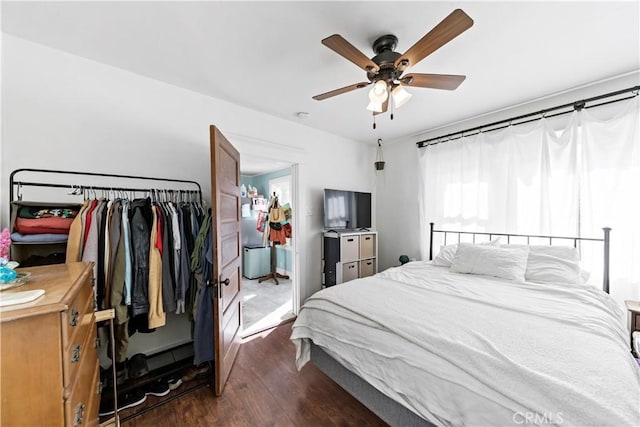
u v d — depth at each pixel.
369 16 1.40
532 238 2.48
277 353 2.29
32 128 1.63
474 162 2.92
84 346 1.00
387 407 1.31
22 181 1.60
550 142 2.37
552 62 1.84
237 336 2.28
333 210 3.42
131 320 1.72
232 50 1.71
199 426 1.49
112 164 1.91
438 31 1.18
